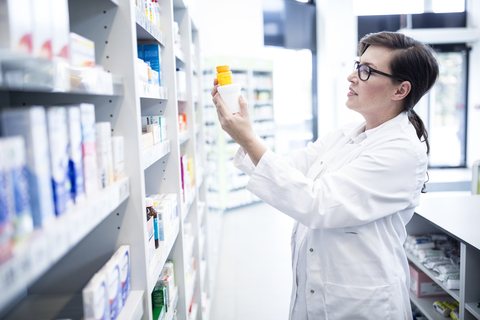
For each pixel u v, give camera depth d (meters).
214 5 5.63
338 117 7.33
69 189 0.71
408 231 2.67
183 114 2.25
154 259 1.20
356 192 1.19
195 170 2.32
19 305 1.02
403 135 1.24
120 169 1.01
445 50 7.66
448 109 8.02
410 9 7.35
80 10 1.00
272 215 5.52
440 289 2.43
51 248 0.56
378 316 1.27
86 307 0.76
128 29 1.00
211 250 3.54
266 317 2.77
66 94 1.01
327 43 7.15
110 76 0.90
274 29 6.82
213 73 5.57
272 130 6.71
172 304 1.58
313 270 1.37
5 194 0.51
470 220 2.15
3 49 0.50
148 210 1.30
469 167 7.95
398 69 1.22
